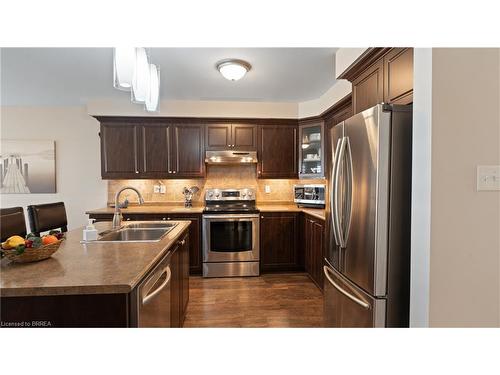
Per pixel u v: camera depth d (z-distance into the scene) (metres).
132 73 1.52
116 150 3.60
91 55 2.38
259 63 2.54
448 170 1.20
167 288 1.58
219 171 4.04
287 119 3.77
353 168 1.56
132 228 2.14
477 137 1.20
